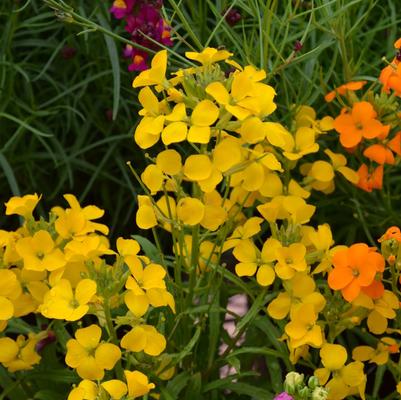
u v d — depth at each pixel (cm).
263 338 66
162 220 60
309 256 61
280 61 72
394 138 67
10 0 76
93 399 55
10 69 76
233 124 58
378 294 59
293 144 65
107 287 56
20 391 63
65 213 60
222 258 75
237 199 65
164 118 57
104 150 80
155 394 61
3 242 59
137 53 69
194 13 75
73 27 78
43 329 63
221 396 66
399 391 60
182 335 63
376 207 73
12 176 74
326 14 69
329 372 59
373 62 76
